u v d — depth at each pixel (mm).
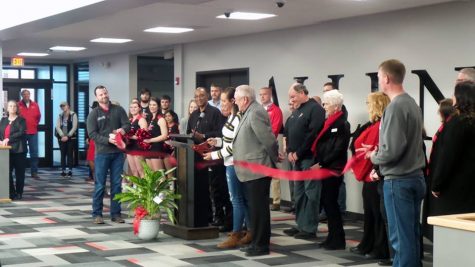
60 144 13953
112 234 7016
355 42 8719
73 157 14984
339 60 8969
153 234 6668
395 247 4430
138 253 6086
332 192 6191
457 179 4305
